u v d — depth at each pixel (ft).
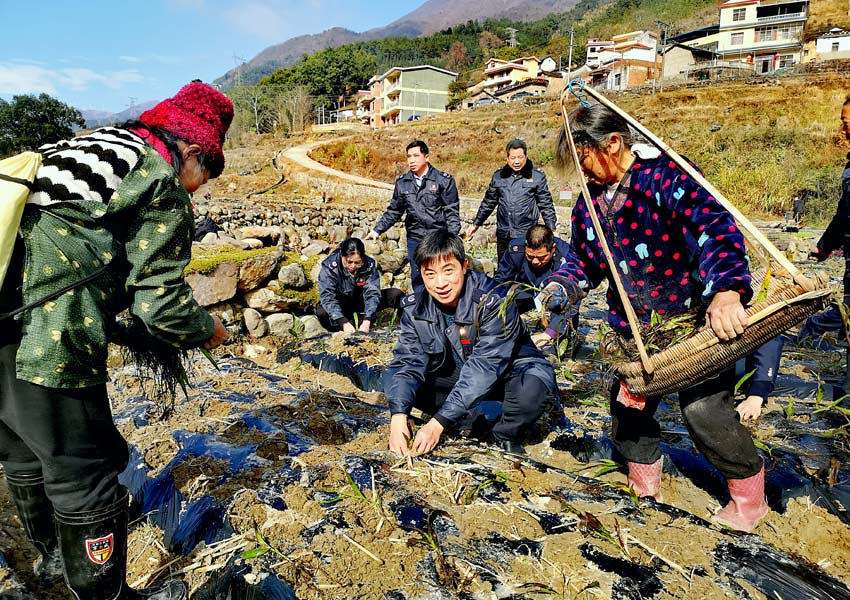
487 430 11.09
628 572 6.71
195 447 9.82
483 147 123.54
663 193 6.86
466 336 9.54
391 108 255.70
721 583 6.63
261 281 18.33
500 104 181.98
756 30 177.78
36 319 5.24
